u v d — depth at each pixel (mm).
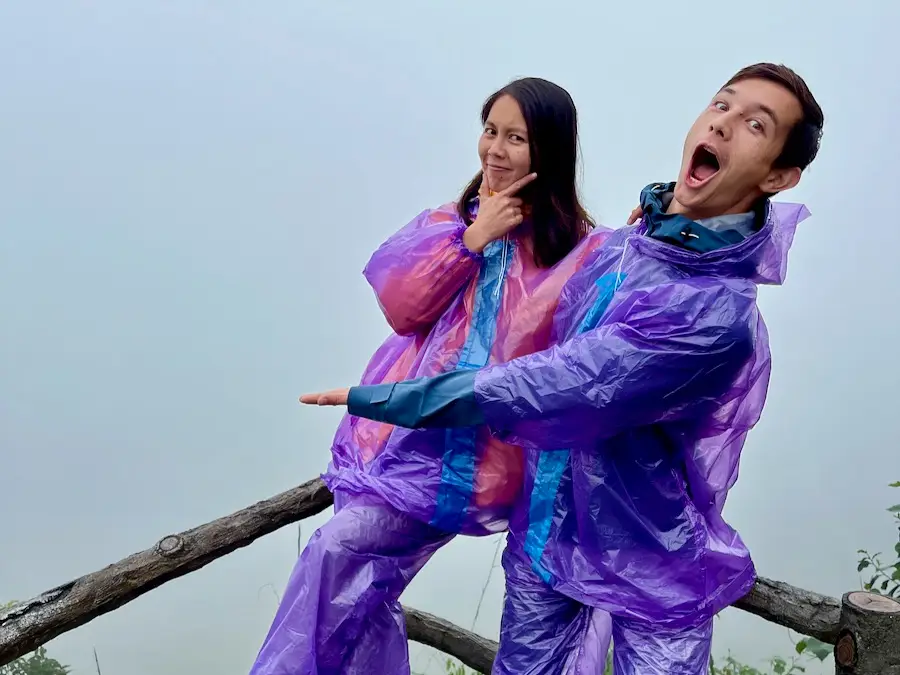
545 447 1676
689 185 1620
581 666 2045
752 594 2166
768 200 1648
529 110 1900
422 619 2855
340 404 1720
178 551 2357
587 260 1909
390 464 1934
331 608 1878
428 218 2090
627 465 1702
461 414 1646
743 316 1556
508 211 1905
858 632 1832
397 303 1968
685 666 1703
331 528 1910
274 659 1854
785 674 3207
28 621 2193
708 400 1619
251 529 2459
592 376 1568
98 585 2271
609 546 1718
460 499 1893
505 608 2031
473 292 1981
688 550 1715
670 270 1650
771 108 1561
